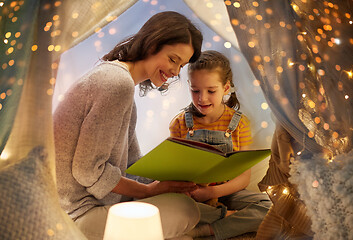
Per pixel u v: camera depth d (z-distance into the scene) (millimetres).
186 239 1331
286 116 1270
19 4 1260
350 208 1152
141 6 1638
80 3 1244
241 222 1489
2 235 1038
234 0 1283
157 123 1947
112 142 1232
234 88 1761
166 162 1286
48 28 1190
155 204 1294
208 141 1687
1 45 1254
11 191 1076
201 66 1562
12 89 1200
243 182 1661
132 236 1044
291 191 1338
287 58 1273
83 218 1243
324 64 1324
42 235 1055
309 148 1277
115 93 1215
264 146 1814
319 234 1205
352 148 1294
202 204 1526
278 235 1362
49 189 1110
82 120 1226
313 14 1370
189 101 1929
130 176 1618
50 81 1154
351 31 1412
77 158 1199
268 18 1292
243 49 1285
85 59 1556
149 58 1362
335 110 1311
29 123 1129
